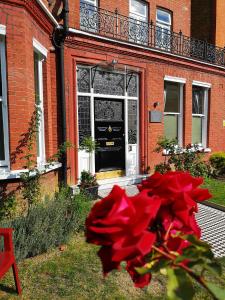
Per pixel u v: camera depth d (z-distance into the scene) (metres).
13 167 5.43
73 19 7.49
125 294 3.44
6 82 5.36
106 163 8.57
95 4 8.34
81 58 7.59
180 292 0.85
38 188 5.54
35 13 5.85
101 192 7.83
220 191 8.59
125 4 8.97
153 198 0.97
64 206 5.12
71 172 7.52
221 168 11.15
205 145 11.62
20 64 5.40
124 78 8.77
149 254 0.96
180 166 9.09
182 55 9.92
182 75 10.24
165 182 1.04
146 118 9.18
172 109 10.33
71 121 7.50
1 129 5.52
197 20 12.82
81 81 7.88
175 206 1.03
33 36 5.92
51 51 7.12
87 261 4.21
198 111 11.49
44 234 4.44
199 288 3.38
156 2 9.91
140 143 9.16
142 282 0.99
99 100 8.30
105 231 0.84
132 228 0.83
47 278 3.76
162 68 9.52
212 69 11.36
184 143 10.51
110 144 8.62
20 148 5.49
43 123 6.84
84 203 5.63
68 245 4.73
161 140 9.33
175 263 0.93
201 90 11.52
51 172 6.75
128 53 8.50
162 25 10.38
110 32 8.34
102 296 3.39
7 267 3.11
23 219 4.59
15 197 5.38
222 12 12.52
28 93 5.57
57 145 7.29
